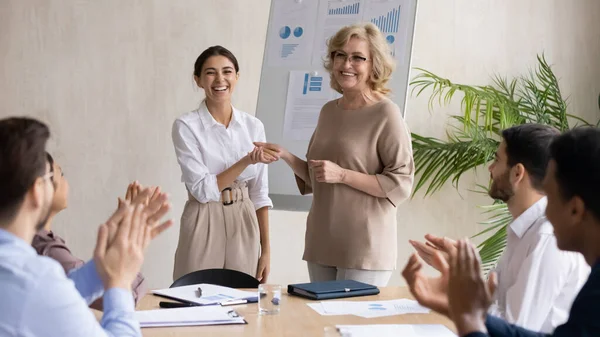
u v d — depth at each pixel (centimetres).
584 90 555
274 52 470
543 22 554
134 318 174
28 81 565
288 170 439
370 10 454
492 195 254
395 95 436
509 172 246
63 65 565
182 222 389
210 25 561
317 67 457
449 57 554
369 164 351
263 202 407
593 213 149
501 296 253
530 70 553
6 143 152
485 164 545
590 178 147
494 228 544
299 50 464
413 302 269
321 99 449
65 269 233
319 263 355
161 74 563
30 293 149
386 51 355
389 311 253
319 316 245
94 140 564
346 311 253
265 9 560
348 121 356
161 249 561
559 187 153
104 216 566
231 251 386
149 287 560
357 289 283
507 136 248
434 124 553
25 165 152
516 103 523
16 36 565
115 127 565
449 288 151
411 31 442
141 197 184
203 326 230
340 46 352
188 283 322
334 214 349
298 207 434
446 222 556
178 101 563
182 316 237
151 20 562
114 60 563
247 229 391
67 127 565
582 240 153
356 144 350
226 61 394
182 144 390
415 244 227
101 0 563
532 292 238
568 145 152
